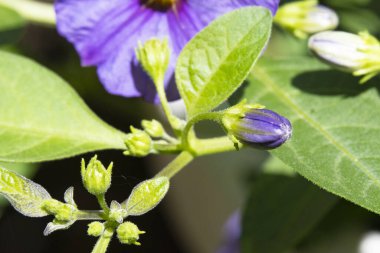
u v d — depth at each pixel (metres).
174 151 0.25
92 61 0.26
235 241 0.33
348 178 0.24
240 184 0.36
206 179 0.36
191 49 0.24
